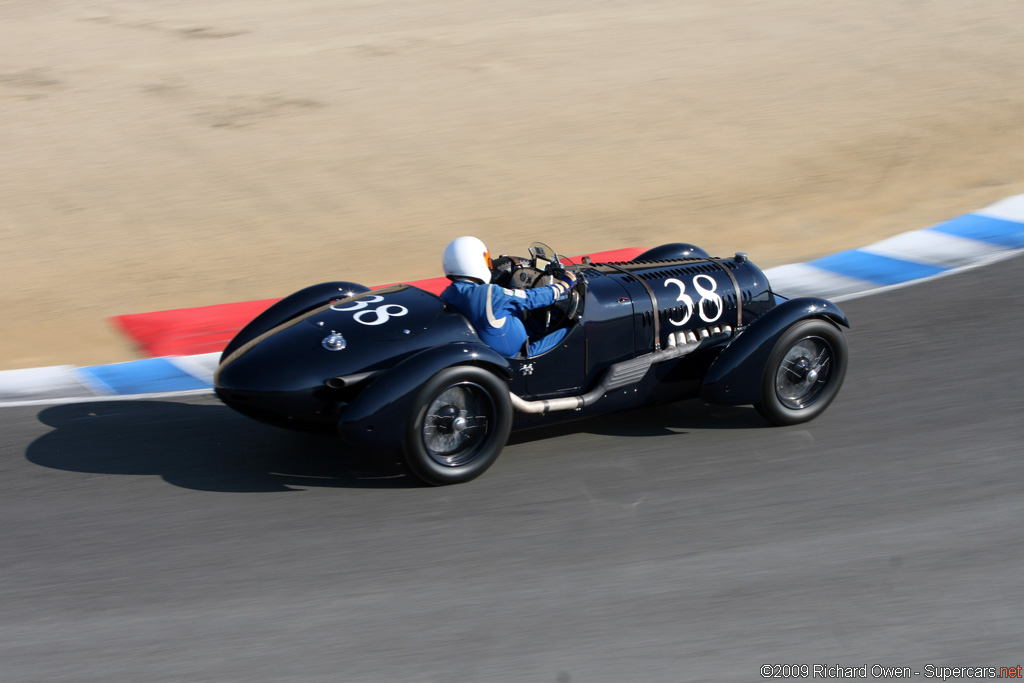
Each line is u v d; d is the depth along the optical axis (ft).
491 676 44.98
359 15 277.44
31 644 47.96
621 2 288.92
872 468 64.03
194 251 130.41
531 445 69.10
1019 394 74.95
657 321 70.38
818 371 71.00
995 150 161.48
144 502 61.52
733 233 129.70
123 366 87.35
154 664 46.32
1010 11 261.85
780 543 55.31
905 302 97.45
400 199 150.51
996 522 56.80
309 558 54.85
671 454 67.05
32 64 229.66
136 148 176.55
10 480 64.80
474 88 209.67
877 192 144.87
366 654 46.70
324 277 118.83
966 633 47.29
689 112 190.80
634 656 46.14
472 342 62.39
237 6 290.97
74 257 128.77
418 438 59.41
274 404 60.85
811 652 46.16
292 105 199.82
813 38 242.78
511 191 152.66
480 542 56.13
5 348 95.14
